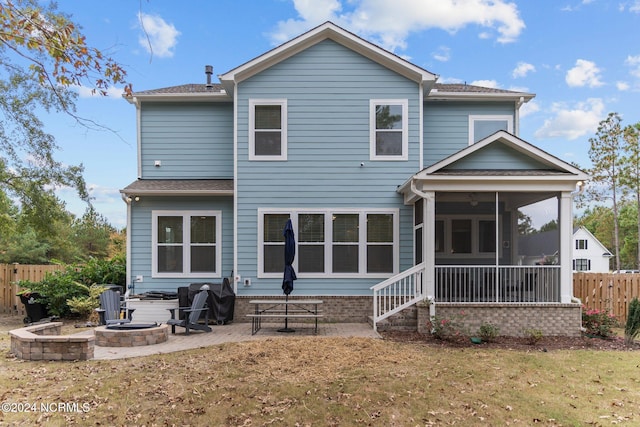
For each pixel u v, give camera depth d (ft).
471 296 35.24
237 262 37.63
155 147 41.75
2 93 38.09
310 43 38.24
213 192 37.96
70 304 37.11
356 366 21.93
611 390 19.11
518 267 32.78
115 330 26.91
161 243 39.24
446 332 29.58
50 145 41.91
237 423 15.48
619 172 79.46
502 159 33.53
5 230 50.49
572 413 16.51
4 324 37.32
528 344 28.43
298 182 38.06
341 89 38.27
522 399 17.88
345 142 38.14
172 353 24.48
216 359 23.03
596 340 29.76
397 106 38.27
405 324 32.40
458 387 19.15
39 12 17.95
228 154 41.91
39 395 17.72
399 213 37.96
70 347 22.93
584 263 143.95
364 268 37.68
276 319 37.24
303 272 37.58
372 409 16.69
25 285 39.50
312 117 38.22
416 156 38.09
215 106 42.01
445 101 42.24
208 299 35.47
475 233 42.55
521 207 37.52
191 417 15.89
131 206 39.22
